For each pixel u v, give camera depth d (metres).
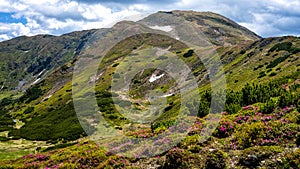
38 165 22.20
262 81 57.81
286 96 24.19
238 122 22.52
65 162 20.98
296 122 19.62
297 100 23.59
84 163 19.70
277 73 59.25
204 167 15.77
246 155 15.93
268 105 23.77
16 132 76.25
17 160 27.02
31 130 75.75
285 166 14.58
